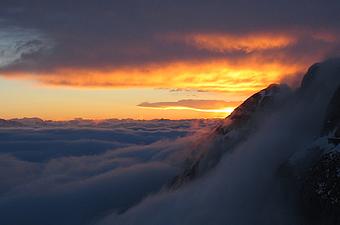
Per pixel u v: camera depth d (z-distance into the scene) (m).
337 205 39.09
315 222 41.41
